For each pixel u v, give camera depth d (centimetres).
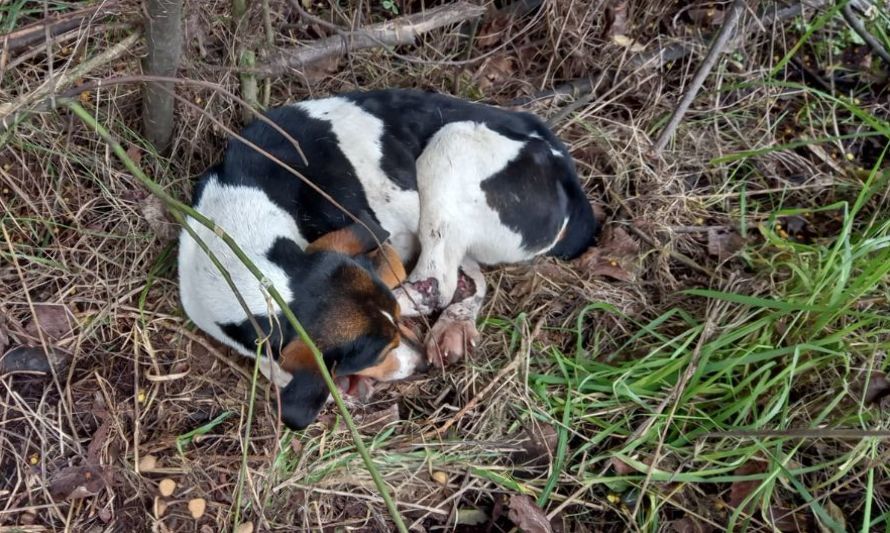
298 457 58
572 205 67
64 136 65
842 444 61
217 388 61
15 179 63
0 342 58
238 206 58
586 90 85
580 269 72
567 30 85
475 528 58
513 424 62
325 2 82
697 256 75
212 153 70
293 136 62
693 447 61
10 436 56
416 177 63
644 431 61
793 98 87
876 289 68
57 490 54
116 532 54
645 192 78
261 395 60
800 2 87
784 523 58
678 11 89
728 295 64
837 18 90
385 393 63
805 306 61
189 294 58
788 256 72
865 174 81
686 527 58
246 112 70
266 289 50
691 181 81
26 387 58
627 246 73
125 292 63
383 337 53
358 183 62
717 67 87
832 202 80
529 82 85
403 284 63
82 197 65
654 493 59
